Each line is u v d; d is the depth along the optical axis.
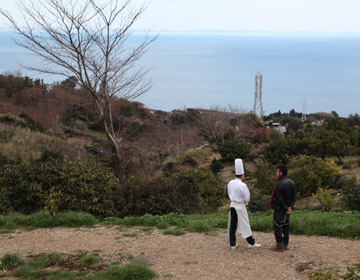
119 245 8.02
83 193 12.28
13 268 6.85
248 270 6.32
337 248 7.30
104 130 15.14
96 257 7.24
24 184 11.98
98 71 14.45
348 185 23.14
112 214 12.81
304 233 8.40
